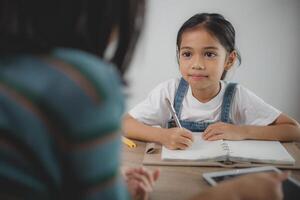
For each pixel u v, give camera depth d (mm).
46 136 317
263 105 1203
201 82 1163
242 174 785
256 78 1930
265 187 567
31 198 318
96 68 344
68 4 349
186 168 847
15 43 344
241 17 1857
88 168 325
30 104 314
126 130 1065
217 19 1157
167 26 1878
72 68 333
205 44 1117
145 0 400
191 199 567
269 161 864
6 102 312
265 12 1840
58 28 358
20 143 312
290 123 1111
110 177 339
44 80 322
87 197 329
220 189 566
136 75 1917
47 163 320
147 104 1247
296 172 830
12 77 321
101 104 329
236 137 995
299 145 1008
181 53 1172
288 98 1945
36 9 348
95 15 361
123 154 938
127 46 396
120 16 374
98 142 325
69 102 319
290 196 676
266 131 1027
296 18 1826
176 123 1115
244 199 557
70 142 320
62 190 336
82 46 380
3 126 309
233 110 1218
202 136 1020
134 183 660
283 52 1883
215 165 856
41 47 347
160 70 1934
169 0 1849
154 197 707
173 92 1254
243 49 1898
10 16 347
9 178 308
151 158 899
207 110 1214
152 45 1903
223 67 1188
